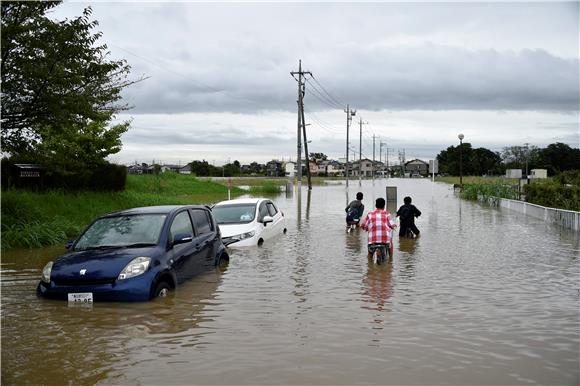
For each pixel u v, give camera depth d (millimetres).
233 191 45281
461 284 8906
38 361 5324
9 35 12914
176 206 9727
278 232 15727
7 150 15125
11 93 13828
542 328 6340
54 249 13391
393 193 32375
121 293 7484
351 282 9109
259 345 5754
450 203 31656
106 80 16375
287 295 8125
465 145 145875
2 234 13820
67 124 15016
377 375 4875
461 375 4859
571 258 11539
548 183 24234
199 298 7895
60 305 7457
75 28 13875
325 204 30484
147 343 5852
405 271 10117
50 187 22453
